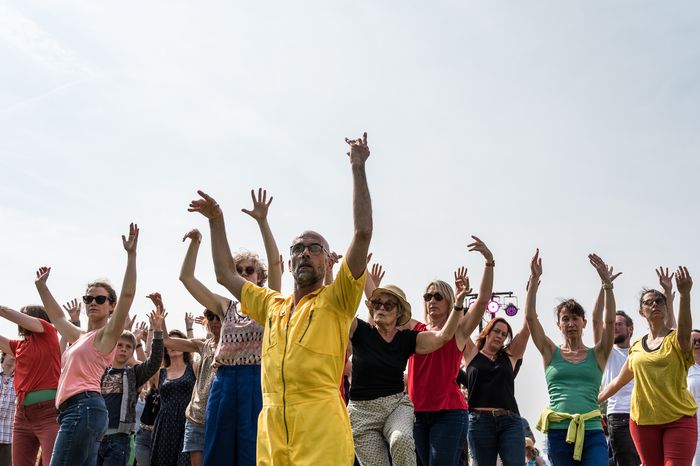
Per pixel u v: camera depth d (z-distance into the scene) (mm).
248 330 6137
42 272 7938
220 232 5359
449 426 7125
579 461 7391
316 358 4383
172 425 8734
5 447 11086
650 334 8203
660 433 7910
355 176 4555
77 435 6891
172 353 9297
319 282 4742
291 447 4273
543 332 7941
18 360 8070
